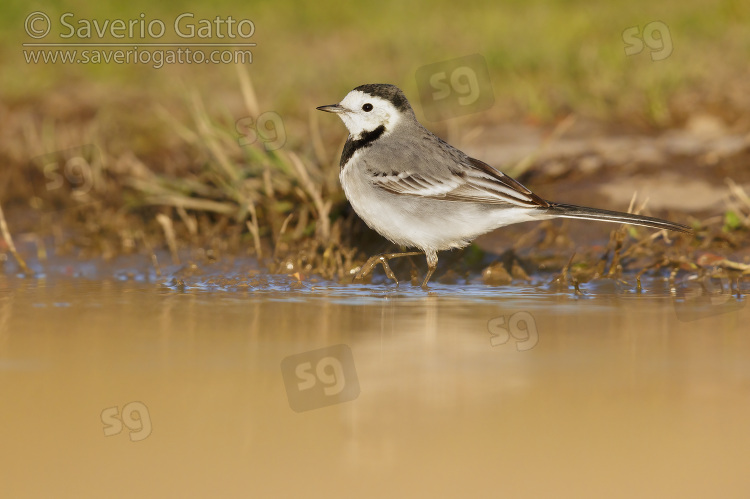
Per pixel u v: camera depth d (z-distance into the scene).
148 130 19.66
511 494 5.98
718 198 15.04
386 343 9.43
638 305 11.07
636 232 13.98
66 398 7.84
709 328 9.95
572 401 7.70
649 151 16.98
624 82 19.97
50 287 12.48
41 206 16.94
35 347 9.32
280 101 20.59
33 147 18.62
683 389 7.92
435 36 24.67
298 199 14.75
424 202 12.29
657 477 6.21
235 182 15.20
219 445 6.91
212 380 8.29
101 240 15.25
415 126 12.73
